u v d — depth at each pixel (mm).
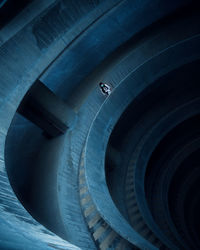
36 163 13203
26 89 11234
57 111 13555
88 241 9188
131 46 17922
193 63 18969
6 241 2031
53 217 9875
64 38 13344
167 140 23906
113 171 18578
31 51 11766
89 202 10875
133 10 16125
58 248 2920
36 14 11836
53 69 14383
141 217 13633
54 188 11094
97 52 16719
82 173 12477
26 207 10516
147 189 22141
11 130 13062
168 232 16578
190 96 21516
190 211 25625
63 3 12773
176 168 23406
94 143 13867
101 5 14688
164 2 16797
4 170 7754
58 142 13688
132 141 20281
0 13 10898
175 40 17469
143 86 17297
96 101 15547
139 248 8844
